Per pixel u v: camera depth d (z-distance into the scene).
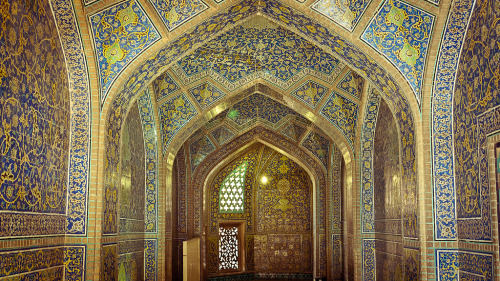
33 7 4.05
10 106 3.62
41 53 4.20
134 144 6.73
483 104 4.19
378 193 7.21
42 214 4.19
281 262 11.01
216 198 10.84
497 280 3.95
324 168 9.91
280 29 6.27
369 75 5.57
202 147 9.59
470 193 4.47
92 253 4.72
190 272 7.36
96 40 4.84
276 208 11.16
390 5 4.81
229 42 6.59
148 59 5.11
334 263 9.78
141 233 7.13
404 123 5.40
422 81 4.96
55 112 4.48
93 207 4.79
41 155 4.17
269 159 11.04
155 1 4.86
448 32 4.68
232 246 11.05
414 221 5.10
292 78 7.32
